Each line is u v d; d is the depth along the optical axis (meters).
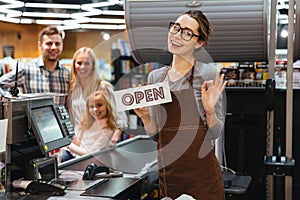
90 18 5.27
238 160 3.53
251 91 3.61
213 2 3.17
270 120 3.57
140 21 3.24
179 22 2.27
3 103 2.32
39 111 2.52
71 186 2.43
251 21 3.17
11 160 2.38
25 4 4.30
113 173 2.67
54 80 4.25
